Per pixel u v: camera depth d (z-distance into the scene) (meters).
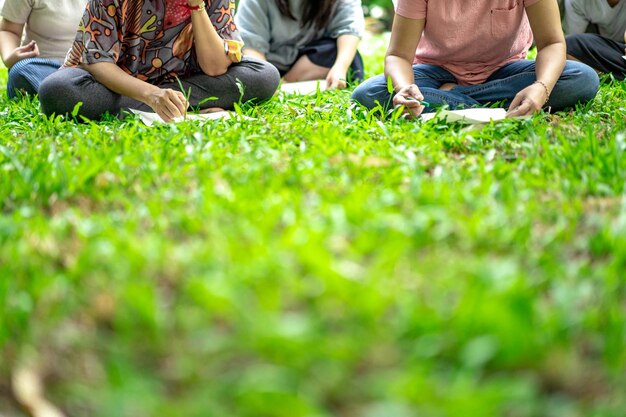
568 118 3.41
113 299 1.57
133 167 2.50
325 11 5.09
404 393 1.26
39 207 2.21
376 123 3.18
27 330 1.53
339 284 1.52
